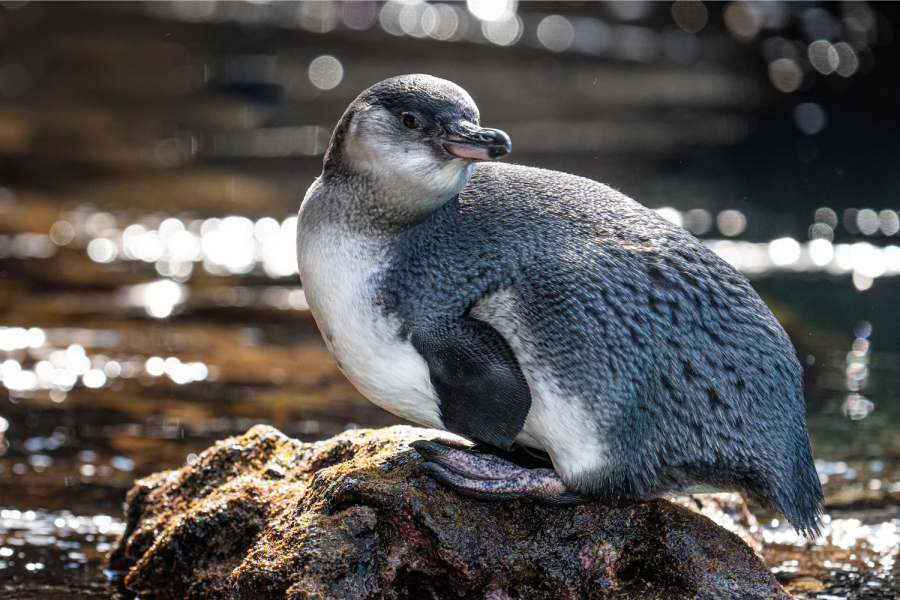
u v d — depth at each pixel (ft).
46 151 55.52
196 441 26.32
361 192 16.03
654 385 15.29
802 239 43.24
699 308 15.49
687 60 73.20
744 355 15.49
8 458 25.05
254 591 15.76
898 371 31.30
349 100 66.03
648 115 61.62
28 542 20.90
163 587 18.33
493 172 16.88
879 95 59.72
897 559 20.12
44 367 31.17
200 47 77.30
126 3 88.79
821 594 18.65
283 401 29.19
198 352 32.94
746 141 56.85
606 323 15.19
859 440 26.45
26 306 36.09
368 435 18.43
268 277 40.60
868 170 51.75
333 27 82.12
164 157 55.67
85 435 26.55
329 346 16.78
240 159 55.62
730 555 15.81
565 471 15.61
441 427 16.70
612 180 50.29
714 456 15.53
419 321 15.74
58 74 70.54
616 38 78.69
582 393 15.14
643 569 15.93
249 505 17.97
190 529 17.95
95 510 22.47
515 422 15.51
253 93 67.31
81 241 43.39
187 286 39.14
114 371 31.12
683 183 50.29
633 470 15.60
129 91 67.56
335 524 15.85
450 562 15.69
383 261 16.03
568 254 15.51
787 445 15.58
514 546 15.98
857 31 62.75
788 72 63.87
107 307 36.63
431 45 77.30
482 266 15.65
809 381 30.66
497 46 77.15
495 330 15.39
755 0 73.20
